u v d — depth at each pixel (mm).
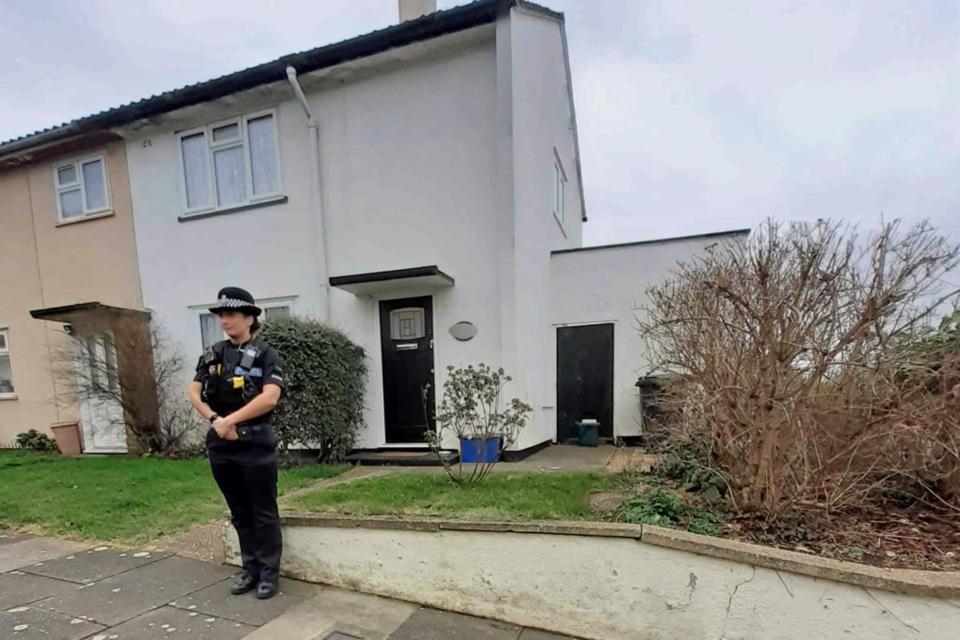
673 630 2297
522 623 2566
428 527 2752
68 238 8984
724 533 2568
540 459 5828
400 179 6844
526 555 2557
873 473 2830
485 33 6270
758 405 2709
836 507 2713
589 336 7234
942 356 2523
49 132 8352
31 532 3973
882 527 2613
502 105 6094
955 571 2094
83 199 8805
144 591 2902
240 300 2912
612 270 7137
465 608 2680
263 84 7105
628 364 7027
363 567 2908
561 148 8984
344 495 3805
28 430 9461
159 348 8211
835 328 2572
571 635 2469
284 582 3049
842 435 2668
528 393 6285
